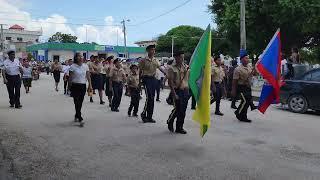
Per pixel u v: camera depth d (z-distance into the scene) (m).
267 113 13.77
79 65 11.00
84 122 11.33
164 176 6.31
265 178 6.24
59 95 20.39
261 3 30.75
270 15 30.14
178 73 9.57
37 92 22.41
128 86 12.70
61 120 11.65
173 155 7.59
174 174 6.41
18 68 14.53
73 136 9.32
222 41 43.09
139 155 7.59
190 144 8.53
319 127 10.94
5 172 6.55
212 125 10.99
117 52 80.88
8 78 14.46
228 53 44.06
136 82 12.60
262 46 33.56
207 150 8.01
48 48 76.94
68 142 8.70
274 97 11.54
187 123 11.24
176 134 9.62
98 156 7.52
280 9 29.58
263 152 7.90
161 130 10.16
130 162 7.10
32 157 7.45
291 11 28.83
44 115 12.64
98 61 16.33
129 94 12.70
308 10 28.45
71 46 77.62
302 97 14.09
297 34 32.78
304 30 29.50
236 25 31.41
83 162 7.11
